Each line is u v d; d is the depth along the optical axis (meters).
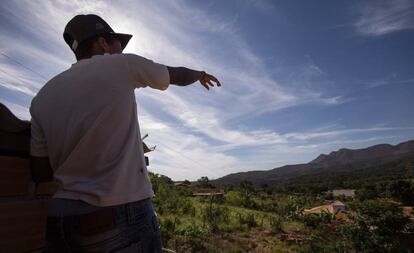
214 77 1.69
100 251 1.20
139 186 1.32
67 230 1.22
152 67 1.44
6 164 1.37
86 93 1.33
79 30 1.54
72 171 1.29
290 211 40.94
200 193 63.81
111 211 1.22
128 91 1.38
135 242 1.25
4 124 1.38
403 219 25.62
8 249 1.34
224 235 26.97
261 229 31.36
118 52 1.62
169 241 22.67
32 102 1.46
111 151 1.30
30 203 1.45
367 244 24.61
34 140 1.42
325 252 24.88
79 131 1.30
